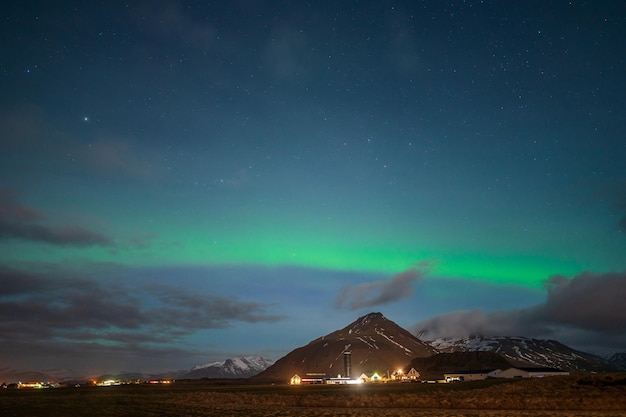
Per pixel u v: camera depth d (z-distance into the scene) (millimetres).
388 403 81062
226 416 61625
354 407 78812
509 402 74812
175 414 64875
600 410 64375
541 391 86438
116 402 90312
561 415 56438
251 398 99688
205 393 122938
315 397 97188
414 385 154500
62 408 74438
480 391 92312
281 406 80938
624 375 92500
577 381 90312
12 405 80562
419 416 58156
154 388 186000
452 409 69875
